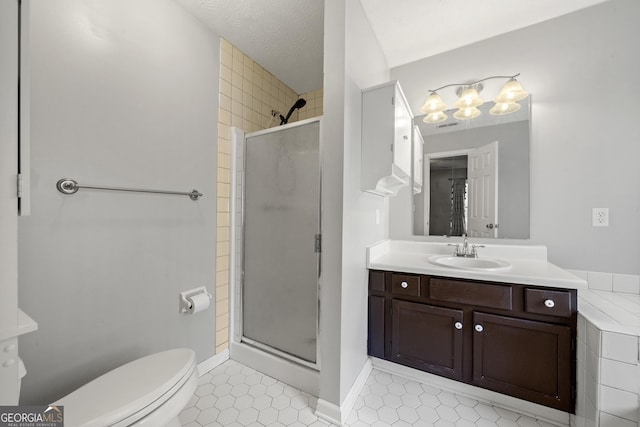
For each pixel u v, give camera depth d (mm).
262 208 1902
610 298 1422
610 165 1577
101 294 1276
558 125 1709
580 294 1497
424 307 1571
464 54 2002
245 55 2143
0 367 634
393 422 1330
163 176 1545
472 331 1456
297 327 1712
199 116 1760
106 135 1289
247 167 1992
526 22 1764
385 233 2197
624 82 1555
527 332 1329
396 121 1548
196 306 1600
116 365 1329
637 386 987
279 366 1704
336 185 1359
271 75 2438
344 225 1351
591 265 1615
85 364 1221
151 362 1156
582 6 1629
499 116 1876
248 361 1859
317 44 2018
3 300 634
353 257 1488
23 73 675
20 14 675
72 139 1175
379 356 1699
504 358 1377
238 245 2002
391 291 1664
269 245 1858
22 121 673
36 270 1078
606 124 1589
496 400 1437
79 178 1197
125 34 1359
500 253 1800
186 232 1675
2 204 640
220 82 1917
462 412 1396
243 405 1466
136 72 1408
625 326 1051
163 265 1547
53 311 1124
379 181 1564
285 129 1798
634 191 1523
